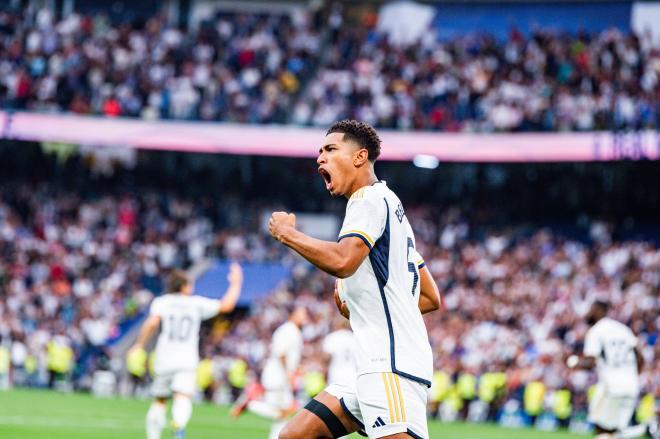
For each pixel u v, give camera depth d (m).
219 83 55.59
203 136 53.94
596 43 55.31
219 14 65.69
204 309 20.27
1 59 55.81
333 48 58.59
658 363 34.75
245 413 35.12
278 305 46.34
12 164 56.34
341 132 9.29
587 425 35.88
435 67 56.41
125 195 56.03
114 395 42.03
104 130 53.69
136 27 60.53
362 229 8.63
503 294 44.91
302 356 40.72
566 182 54.28
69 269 50.19
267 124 54.56
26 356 43.56
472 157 51.75
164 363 19.98
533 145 50.94
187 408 19.84
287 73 57.81
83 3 65.38
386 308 8.91
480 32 59.91
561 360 36.94
